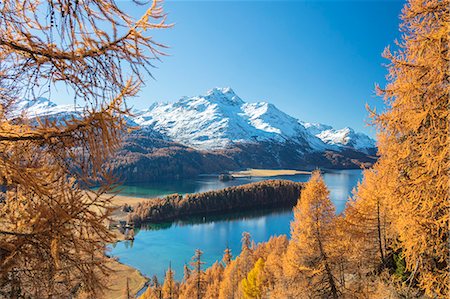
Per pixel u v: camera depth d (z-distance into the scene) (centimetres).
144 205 9581
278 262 2459
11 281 306
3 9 269
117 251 6038
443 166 535
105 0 268
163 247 6462
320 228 1459
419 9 573
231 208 11288
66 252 321
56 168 324
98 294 323
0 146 331
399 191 645
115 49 297
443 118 553
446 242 595
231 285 3878
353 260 1526
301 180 18712
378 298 1204
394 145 660
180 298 3647
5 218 338
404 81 623
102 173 319
